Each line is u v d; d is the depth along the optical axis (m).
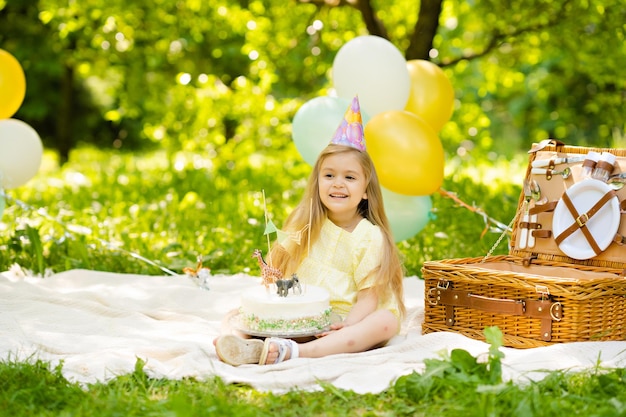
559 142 4.07
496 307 3.52
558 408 2.57
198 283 4.63
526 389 2.72
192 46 11.99
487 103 17.81
